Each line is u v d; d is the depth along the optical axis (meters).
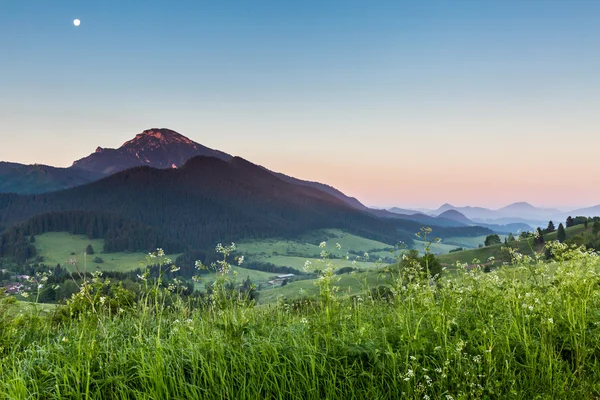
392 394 4.89
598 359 5.57
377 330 6.16
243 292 6.67
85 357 5.32
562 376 5.06
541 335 5.66
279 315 6.67
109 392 4.89
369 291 7.55
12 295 7.02
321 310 6.05
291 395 4.87
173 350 5.36
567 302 6.29
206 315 6.63
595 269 7.07
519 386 4.93
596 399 4.79
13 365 5.14
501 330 5.88
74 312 6.95
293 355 5.23
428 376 4.81
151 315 7.09
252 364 5.11
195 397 4.67
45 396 4.75
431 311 6.12
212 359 5.18
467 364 4.95
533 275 7.20
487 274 7.38
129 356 5.38
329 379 4.90
